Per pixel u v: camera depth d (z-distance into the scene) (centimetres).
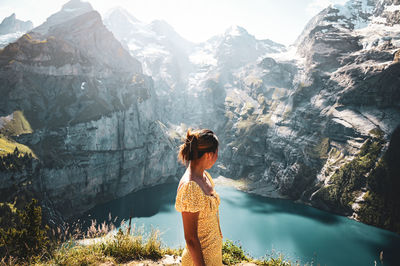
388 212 8444
